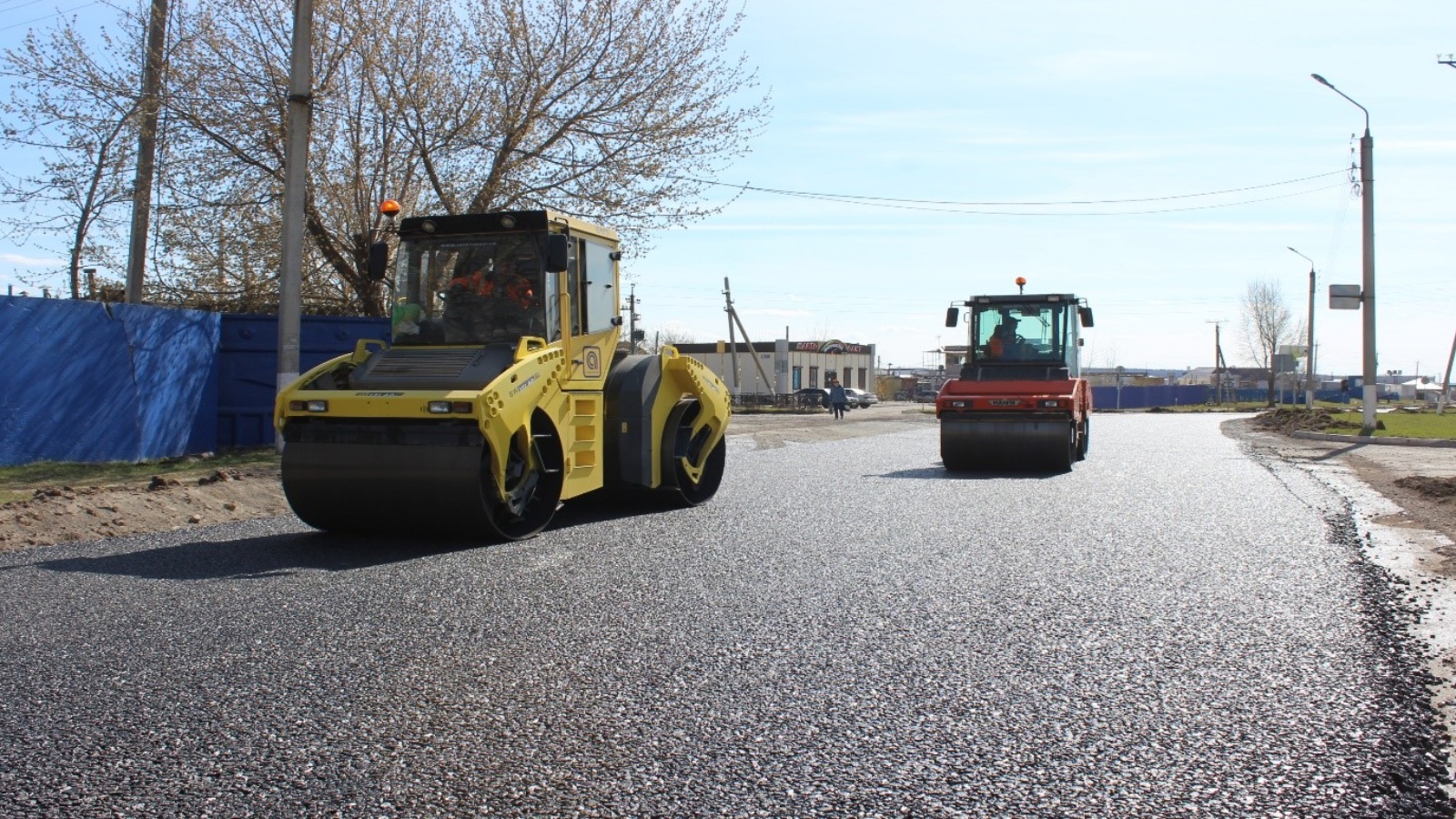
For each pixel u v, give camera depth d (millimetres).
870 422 37438
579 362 10188
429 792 3787
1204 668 5281
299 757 4105
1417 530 9969
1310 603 6699
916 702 4754
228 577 7457
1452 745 4223
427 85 19109
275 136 18219
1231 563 8047
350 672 5168
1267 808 3641
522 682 5023
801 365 73938
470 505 8680
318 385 9336
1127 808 3643
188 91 17797
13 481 11891
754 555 8375
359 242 19156
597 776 3922
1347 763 4031
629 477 10766
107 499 10328
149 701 4750
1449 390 57000
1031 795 3750
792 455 19781
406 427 8805
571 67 19719
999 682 5051
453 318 9938
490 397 8617
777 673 5168
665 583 7266
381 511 8914
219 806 3672
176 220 18328
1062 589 7102
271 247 19391
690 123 20016
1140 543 8969
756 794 3760
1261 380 101000
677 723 4488
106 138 17234
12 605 6547
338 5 18484
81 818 3590
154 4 16578
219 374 16328
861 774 3945
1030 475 15508
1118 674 5168
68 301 13688
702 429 12156
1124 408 67125
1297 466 17344
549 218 9836
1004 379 17516
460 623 6125
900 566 7902
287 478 8969
